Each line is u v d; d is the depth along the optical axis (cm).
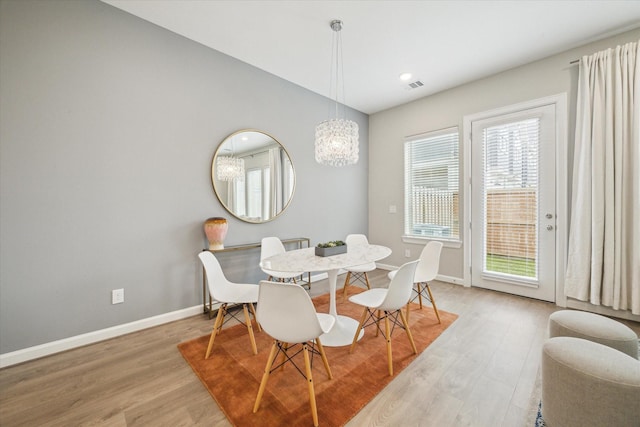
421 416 137
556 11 222
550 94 288
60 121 199
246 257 313
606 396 107
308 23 238
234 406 144
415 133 411
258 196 319
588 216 257
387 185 452
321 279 395
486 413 139
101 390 158
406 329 193
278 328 137
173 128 254
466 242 354
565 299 280
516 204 314
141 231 237
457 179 366
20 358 185
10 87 181
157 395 154
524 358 189
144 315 239
